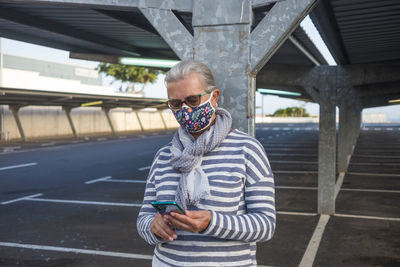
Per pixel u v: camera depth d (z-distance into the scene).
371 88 11.34
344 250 5.70
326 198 7.83
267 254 5.52
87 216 7.60
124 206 8.46
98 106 34.88
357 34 6.46
